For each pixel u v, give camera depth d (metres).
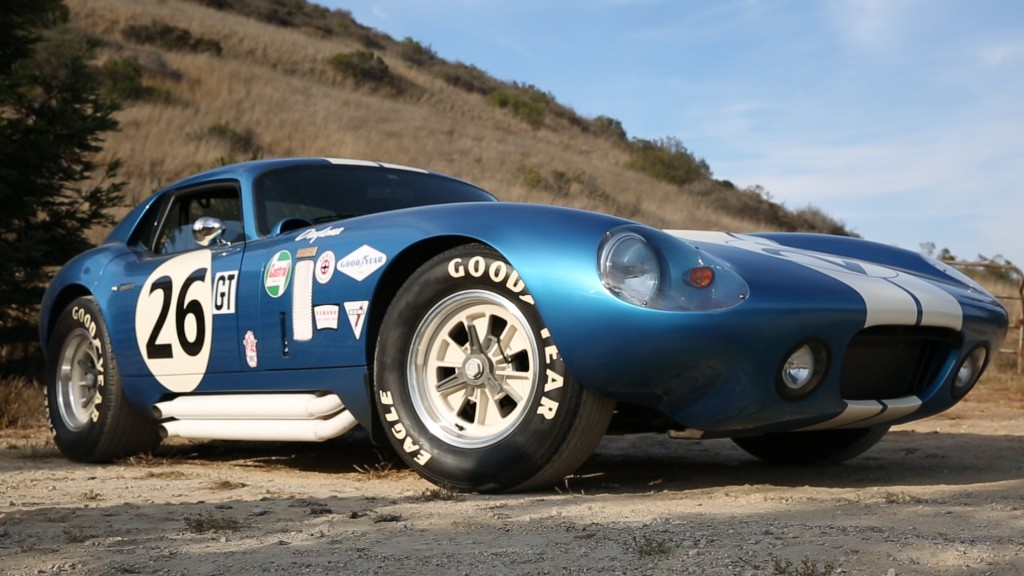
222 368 3.91
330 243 3.52
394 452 4.52
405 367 3.27
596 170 36.94
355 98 38.22
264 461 4.43
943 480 3.56
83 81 7.88
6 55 7.93
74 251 7.94
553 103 53.19
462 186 4.54
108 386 4.48
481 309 3.15
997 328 3.51
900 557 1.94
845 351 3.06
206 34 40.72
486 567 1.98
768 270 3.04
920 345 3.37
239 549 2.24
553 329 2.93
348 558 2.10
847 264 3.42
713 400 2.92
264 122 28.77
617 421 3.35
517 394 3.09
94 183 16.67
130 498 3.21
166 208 4.62
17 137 7.53
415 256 3.33
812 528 2.29
